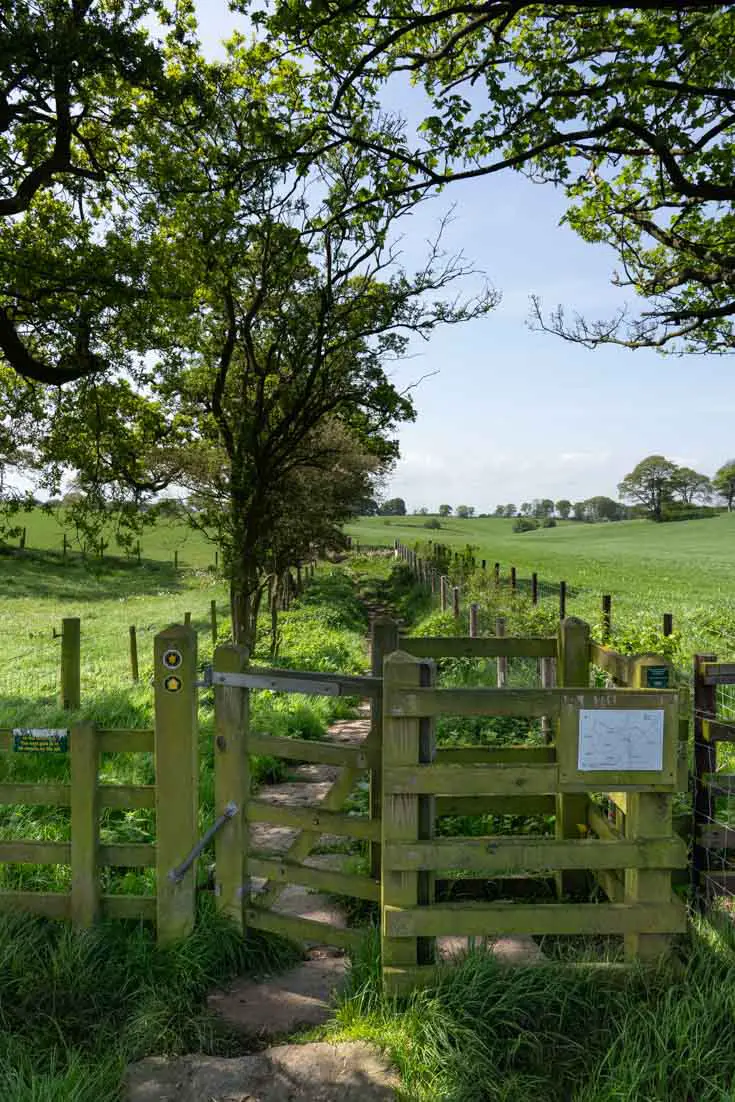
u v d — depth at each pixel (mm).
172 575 45281
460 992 3664
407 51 9773
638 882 3889
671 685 4000
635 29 7961
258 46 11531
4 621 27891
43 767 7324
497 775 3846
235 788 4434
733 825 5531
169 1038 3609
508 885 5137
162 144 12211
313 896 5223
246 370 15797
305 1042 3574
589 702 3836
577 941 4379
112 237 11961
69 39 9008
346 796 4363
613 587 28000
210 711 9977
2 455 14375
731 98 7438
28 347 13430
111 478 14875
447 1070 3273
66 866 5145
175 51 12156
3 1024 3699
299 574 31094
